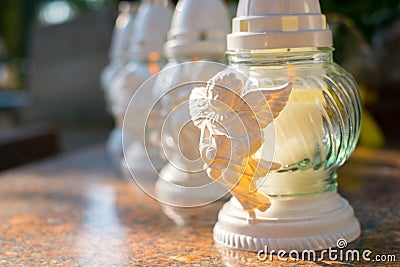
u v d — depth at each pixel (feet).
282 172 1.74
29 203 2.50
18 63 7.53
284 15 1.68
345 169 2.83
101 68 5.96
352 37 3.36
